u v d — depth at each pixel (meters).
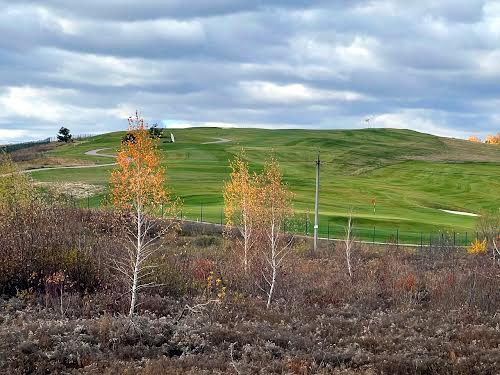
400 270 32.53
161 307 21.38
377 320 20.62
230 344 16.45
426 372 15.18
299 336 17.72
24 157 145.75
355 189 117.44
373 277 29.89
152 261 24.58
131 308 19.45
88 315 19.94
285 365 14.51
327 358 15.56
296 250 39.00
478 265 34.47
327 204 92.38
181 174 123.25
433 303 24.45
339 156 175.75
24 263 23.31
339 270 33.09
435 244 50.81
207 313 20.30
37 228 26.28
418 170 154.38
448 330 19.33
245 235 33.88
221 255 34.50
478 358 15.83
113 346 15.75
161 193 21.55
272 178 32.59
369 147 196.25
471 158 181.25
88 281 23.33
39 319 17.86
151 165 21.06
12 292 22.55
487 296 24.31
